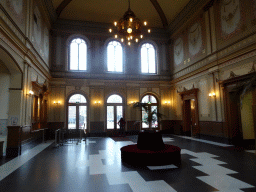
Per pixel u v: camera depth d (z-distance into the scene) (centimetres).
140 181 421
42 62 1080
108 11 1408
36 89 945
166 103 1509
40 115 1088
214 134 1000
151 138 603
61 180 434
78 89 1384
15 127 710
